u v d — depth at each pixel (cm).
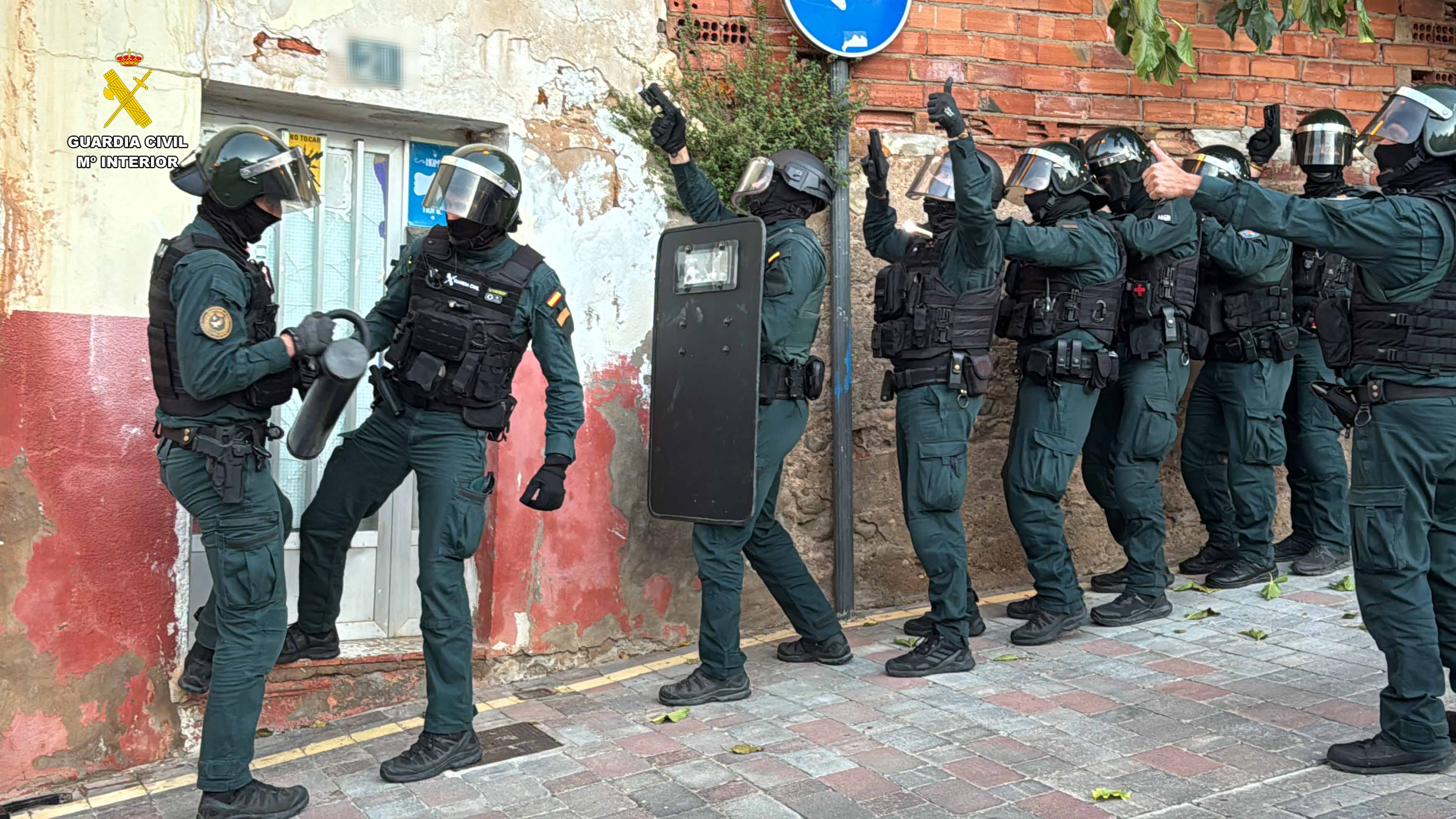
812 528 523
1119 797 308
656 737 373
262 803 312
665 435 419
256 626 313
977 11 541
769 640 494
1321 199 318
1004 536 563
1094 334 457
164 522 376
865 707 394
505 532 447
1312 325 531
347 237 446
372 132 446
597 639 471
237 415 308
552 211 456
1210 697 387
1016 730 364
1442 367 318
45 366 356
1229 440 523
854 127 526
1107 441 514
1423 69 616
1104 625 479
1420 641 319
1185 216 479
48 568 357
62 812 338
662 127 428
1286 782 315
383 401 354
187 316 291
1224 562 551
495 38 441
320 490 373
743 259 399
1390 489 324
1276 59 588
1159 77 498
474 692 437
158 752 376
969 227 397
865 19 509
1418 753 318
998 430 559
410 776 339
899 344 433
